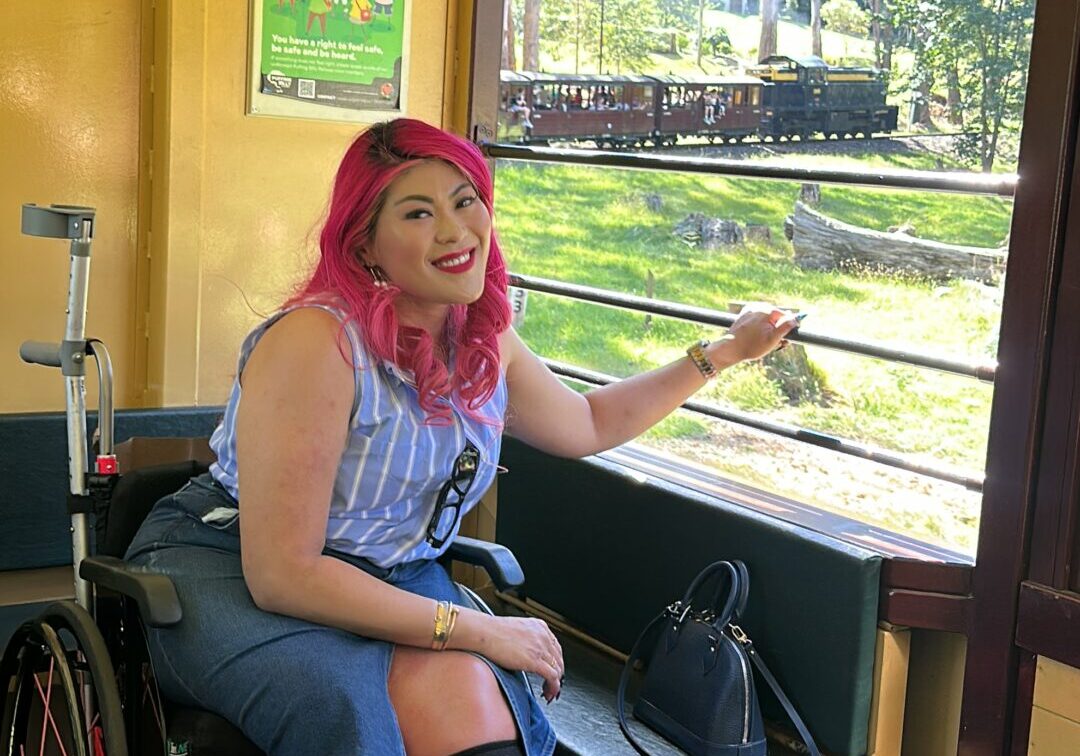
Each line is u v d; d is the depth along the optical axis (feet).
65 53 9.57
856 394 17.44
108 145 9.85
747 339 7.68
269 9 9.95
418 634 5.86
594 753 7.18
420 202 5.96
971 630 6.98
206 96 9.88
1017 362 6.63
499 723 5.76
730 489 8.68
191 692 5.80
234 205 10.14
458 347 6.43
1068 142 6.33
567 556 9.25
